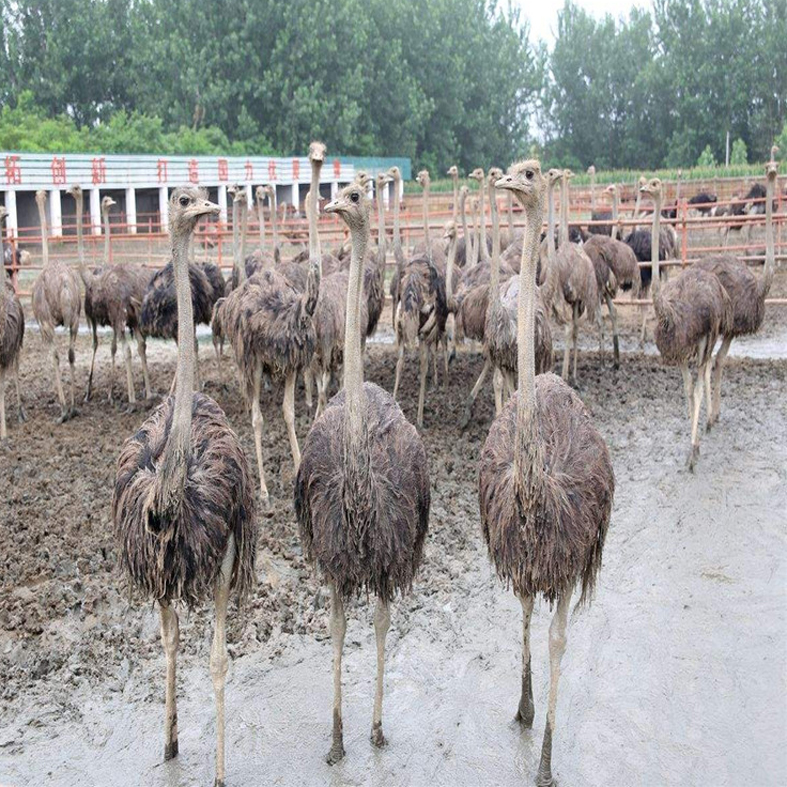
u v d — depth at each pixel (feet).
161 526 14.37
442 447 30.37
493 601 21.13
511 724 17.16
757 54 196.75
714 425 32.14
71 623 19.74
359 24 164.86
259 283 26.32
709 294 28.66
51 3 164.04
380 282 36.45
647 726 17.11
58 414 35.94
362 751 16.46
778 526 24.62
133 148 140.56
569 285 36.27
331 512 15.47
